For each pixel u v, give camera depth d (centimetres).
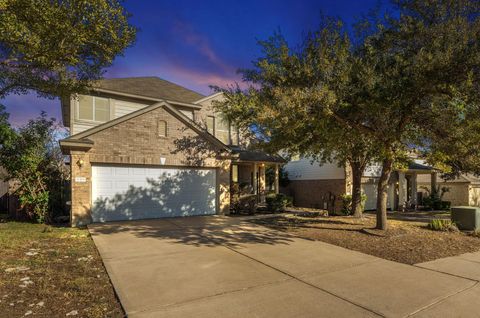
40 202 1195
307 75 838
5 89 922
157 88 1800
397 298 459
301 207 2041
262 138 1167
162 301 436
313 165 2042
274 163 1789
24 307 411
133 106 1599
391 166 1007
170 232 966
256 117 894
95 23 729
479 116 726
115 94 1528
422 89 776
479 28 702
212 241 840
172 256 678
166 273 561
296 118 809
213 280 527
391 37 846
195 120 1759
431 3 786
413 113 866
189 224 1134
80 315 392
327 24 866
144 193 1258
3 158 1199
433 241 883
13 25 640
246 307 420
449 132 827
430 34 774
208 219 1280
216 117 1831
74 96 1075
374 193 1991
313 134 974
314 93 772
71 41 736
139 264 615
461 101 746
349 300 449
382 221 1001
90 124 1475
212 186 1434
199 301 438
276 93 799
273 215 1447
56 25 683
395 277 558
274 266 612
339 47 855
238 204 1508
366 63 848
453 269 615
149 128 1255
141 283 507
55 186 1291
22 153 1224
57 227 1069
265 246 789
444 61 706
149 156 1252
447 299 459
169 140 1302
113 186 1193
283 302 438
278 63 906
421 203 2358
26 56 743
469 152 829
